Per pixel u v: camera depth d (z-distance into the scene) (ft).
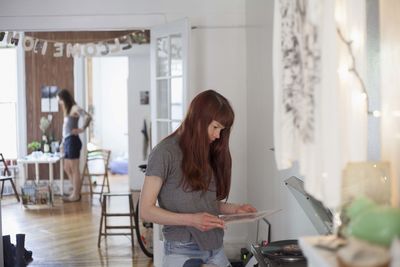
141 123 33.53
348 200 4.58
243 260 15.30
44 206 27.84
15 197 30.71
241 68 18.69
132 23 18.47
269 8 14.25
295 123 4.59
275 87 4.92
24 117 31.68
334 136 4.01
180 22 16.81
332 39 4.06
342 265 3.64
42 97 31.71
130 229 21.11
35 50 20.22
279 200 13.47
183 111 16.69
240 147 18.76
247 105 18.40
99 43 22.63
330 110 4.03
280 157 4.76
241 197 18.86
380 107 5.76
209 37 18.67
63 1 18.43
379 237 3.66
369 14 6.03
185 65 16.62
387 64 5.55
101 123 43.88
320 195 4.15
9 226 23.29
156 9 18.52
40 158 29.12
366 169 4.74
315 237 4.63
